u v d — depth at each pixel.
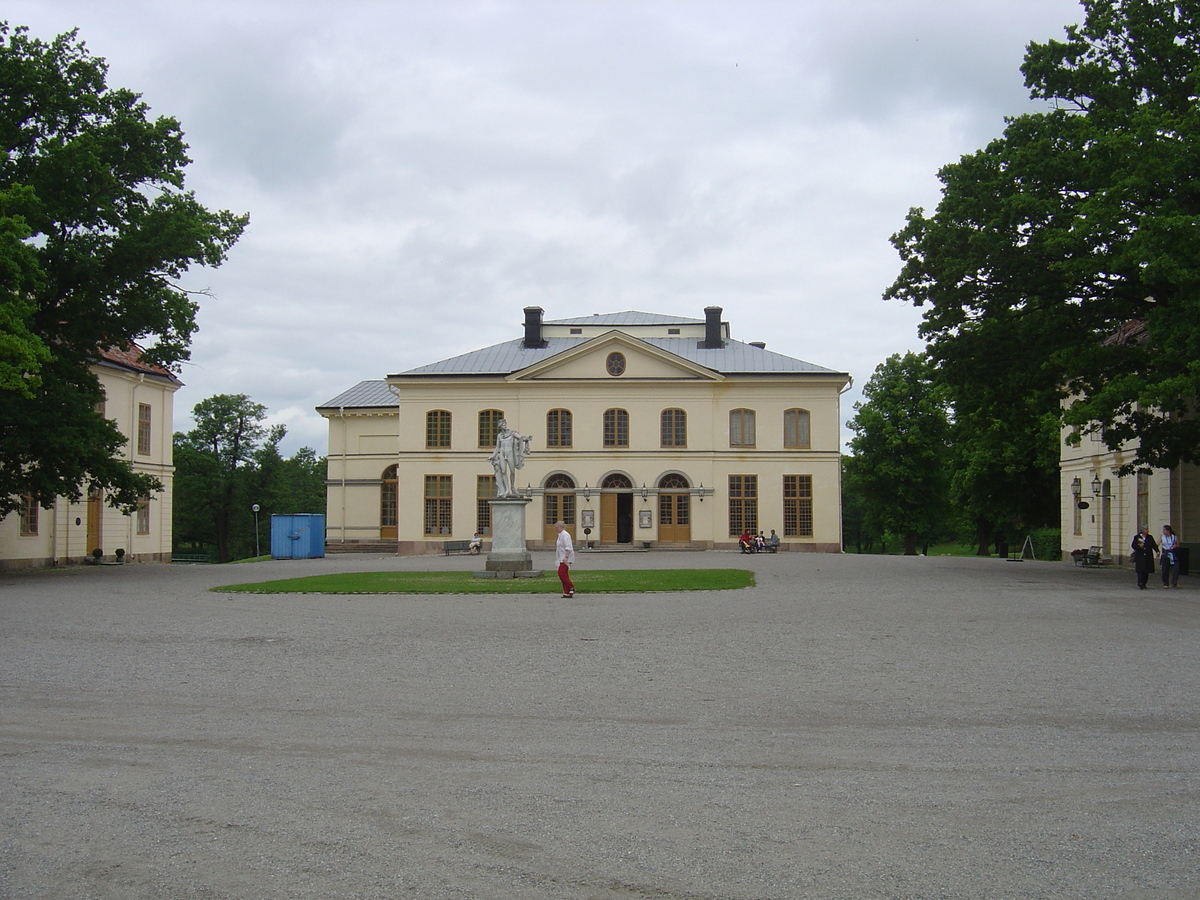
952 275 31.80
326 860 6.00
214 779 7.72
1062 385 35.56
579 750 8.63
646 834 6.45
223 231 36.88
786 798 7.22
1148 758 8.38
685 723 9.70
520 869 5.86
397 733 9.28
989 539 76.00
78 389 35.44
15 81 32.31
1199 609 20.92
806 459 61.06
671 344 65.88
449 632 16.84
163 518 53.47
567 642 15.56
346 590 25.44
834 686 11.68
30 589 26.88
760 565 40.03
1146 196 28.19
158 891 5.56
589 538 61.06
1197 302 25.25
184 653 14.35
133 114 35.41
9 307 27.59
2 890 5.57
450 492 62.31
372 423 70.44
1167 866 5.91
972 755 8.47
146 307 35.25
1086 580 30.36
